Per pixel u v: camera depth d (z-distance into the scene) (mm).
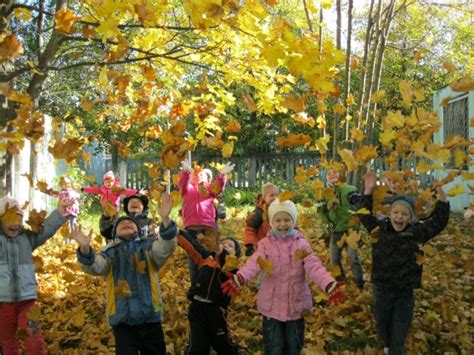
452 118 13836
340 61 2531
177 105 4164
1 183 5125
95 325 5348
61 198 4109
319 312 5461
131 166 18906
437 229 4184
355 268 6230
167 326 5105
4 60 3047
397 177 3975
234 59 5121
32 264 3988
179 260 8125
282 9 8078
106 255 3723
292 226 4031
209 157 20266
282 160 19906
